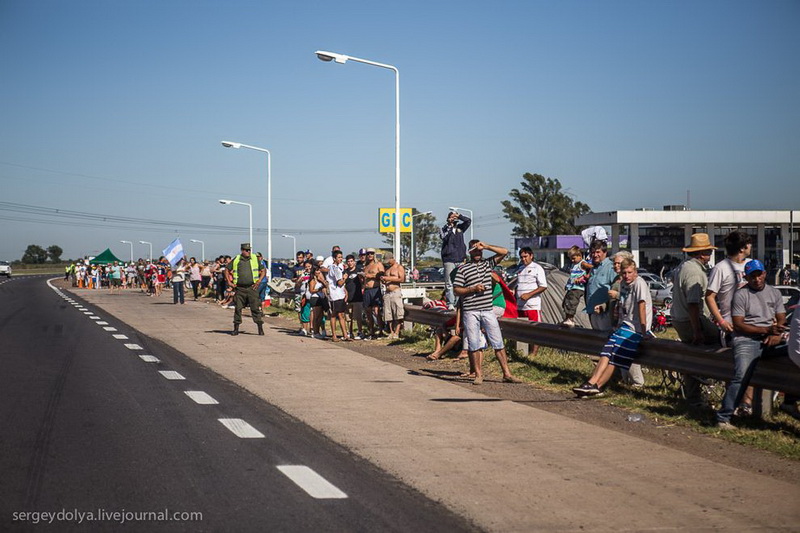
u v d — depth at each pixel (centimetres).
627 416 904
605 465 685
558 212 9494
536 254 7625
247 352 1545
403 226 2792
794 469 678
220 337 1862
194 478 631
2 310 3000
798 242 6625
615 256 1116
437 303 1703
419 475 647
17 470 651
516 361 1329
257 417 885
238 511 549
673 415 901
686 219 5850
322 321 1912
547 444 762
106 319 2484
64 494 586
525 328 1295
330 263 1908
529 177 9625
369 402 991
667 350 966
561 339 1199
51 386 1099
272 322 2388
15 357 1445
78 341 1756
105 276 6134
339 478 635
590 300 1193
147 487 605
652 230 6888
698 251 952
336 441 769
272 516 539
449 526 521
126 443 751
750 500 584
